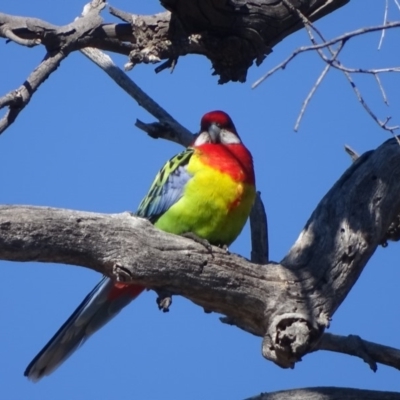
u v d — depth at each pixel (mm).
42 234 9398
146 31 12414
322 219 11578
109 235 9836
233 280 10617
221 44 12695
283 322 10672
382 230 11727
